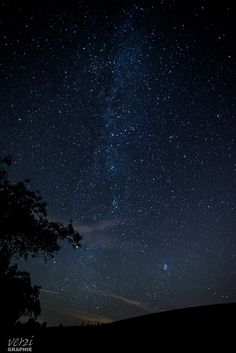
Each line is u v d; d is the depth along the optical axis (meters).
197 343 13.79
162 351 13.27
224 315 17.22
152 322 17.50
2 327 8.88
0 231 9.84
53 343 13.02
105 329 16.72
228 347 12.98
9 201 10.02
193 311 18.70
